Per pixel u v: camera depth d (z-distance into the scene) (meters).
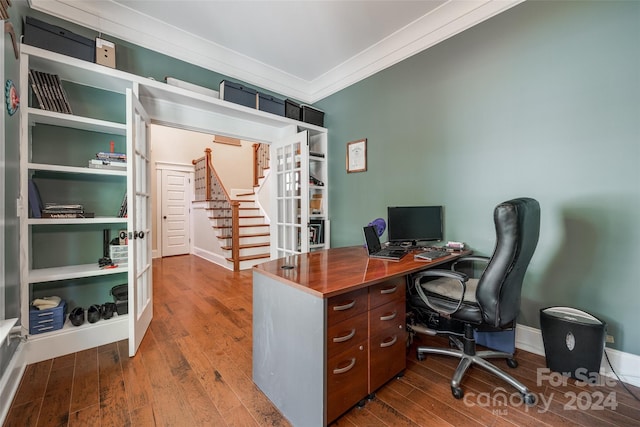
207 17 2.43
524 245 1.39
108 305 2.20
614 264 1.70
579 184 1.81
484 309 1.47
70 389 1.56
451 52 2.42
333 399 1.25
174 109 2.72
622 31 1.65
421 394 1.53
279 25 2.55
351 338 1.34
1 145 1.47
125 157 2.26
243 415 1.38
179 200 6.18
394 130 2.90
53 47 1.90
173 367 1.78
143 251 2.29
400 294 1.67
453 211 2.44
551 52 1.90
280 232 3.66
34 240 2.08
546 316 1.77
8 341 1.51
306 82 3.73
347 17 2.45
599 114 1.73
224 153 6.78
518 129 2.06
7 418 1.34
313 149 3.84
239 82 3.19
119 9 2.29
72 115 1.98
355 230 3.34
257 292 1.60
